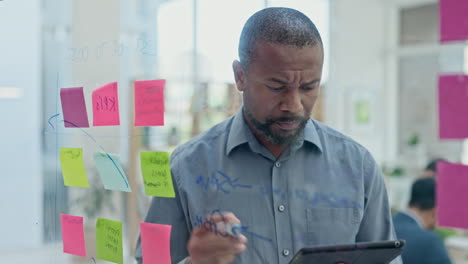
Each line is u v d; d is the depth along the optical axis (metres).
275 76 0.79
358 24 2.56
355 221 0.91
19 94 3.28
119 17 1.29
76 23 1.22
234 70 0.91
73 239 1.07
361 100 2.55
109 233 1.03
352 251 0.71
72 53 1.10
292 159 0.93
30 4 2.96
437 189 0.76
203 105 1.66
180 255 0.96
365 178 0.93
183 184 0.95
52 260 1.16
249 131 0.94
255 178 0.93
